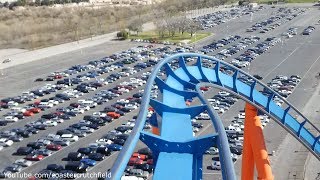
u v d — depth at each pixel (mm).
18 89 130250
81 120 102250
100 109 111250
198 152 34562
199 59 66562
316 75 138750
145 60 160750
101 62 157750
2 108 113250
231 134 90000
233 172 27250
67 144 89375
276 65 152000
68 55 174000
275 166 78125
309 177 74000
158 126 41875
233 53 168250
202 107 43438
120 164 28156
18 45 194250
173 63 135625
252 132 58188
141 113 37688
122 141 89438
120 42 195250
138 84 130625
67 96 119062
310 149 61344
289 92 120938
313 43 185750
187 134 37906
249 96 62250
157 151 34719
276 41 188375
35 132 96250
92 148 85875
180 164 32906
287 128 61781
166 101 47719
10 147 89500
